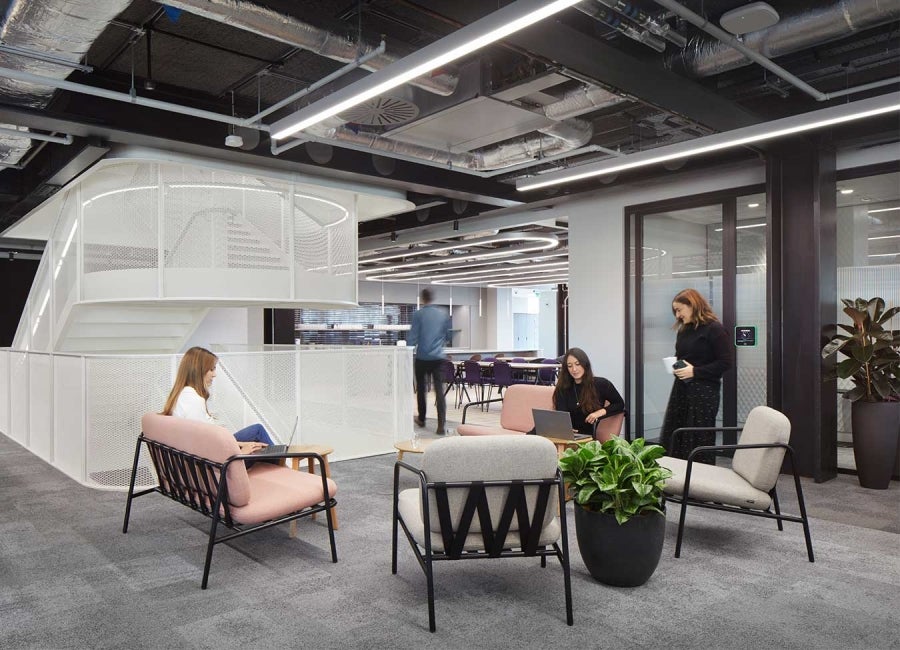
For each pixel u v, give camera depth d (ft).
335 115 15.90
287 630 9.29
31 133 18.37
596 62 12.98
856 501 16.26
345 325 69.41
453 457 9.38
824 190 18.60
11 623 9.58
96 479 18.25
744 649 8.69
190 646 8.84
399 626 9.40
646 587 10.77
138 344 31.04
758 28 11.77
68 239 24.95
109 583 11.09
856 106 14.01
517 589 10.71
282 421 20.72
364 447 22.43
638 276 24.38
